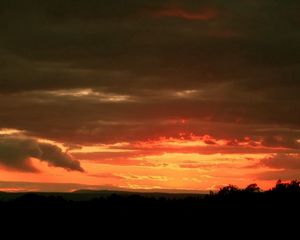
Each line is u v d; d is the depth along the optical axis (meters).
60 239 67.88
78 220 72.62
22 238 68.62
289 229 65.69
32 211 75.94
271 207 71.44
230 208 72.69
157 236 67.00
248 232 65.62
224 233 65.88
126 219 72.19
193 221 69.94
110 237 67.81
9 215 74.62
